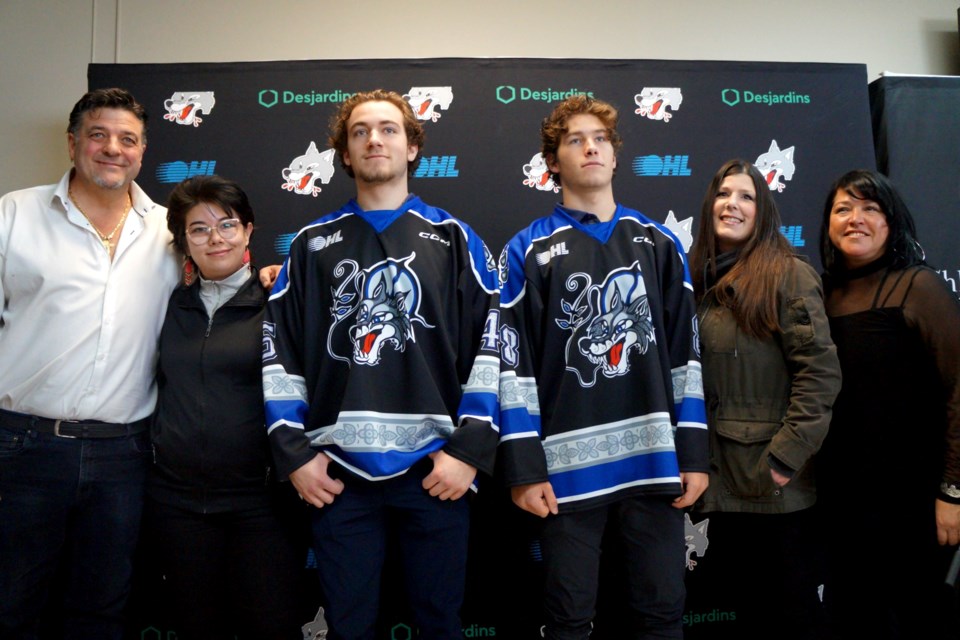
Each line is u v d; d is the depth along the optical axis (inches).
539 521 64.1
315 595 83.2
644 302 64.2
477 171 88.7
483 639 83.1
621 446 62.8
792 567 63.8
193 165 87.0
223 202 66.6
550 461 62.8
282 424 60.7
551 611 62.1
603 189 68.6
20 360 65.5
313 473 59.8
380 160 64.7
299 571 66.4
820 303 65.1
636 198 90.0
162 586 79.3
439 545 60.8
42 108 94.1
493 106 89.3
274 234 87.0
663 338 64.9
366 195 66.8
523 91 89.7
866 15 103.7
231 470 63.6
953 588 57.1
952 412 65.7
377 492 60.7
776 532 64.4
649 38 100.5
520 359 64.4
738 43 101.7
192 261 69.9
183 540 64.2
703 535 86.5
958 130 95.6
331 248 65.4
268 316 64.9
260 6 96.6
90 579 65.8
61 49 94.7
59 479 64.5
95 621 66.4
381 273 63.3
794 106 92.9
